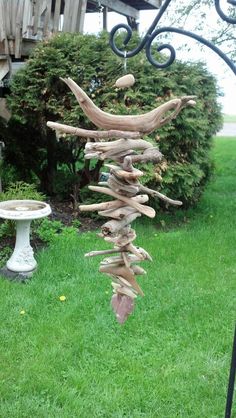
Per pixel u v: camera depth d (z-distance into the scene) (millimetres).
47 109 5586
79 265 4102
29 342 2920
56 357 2785
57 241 4645
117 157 1479
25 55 5797
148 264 4227
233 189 7867
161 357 2822
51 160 6410
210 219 5898
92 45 5332
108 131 1456
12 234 4527
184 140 5406
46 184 6590
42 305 3377
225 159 11039
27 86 5516
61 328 3072
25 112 5727
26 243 3900
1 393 2488
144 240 4883
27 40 5695
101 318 3207
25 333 3016
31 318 3207
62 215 5715
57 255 4281
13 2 5309
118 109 4961
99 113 1477
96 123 1493
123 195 1535
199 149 5664
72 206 6039
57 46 5398
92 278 3857
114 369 2707
